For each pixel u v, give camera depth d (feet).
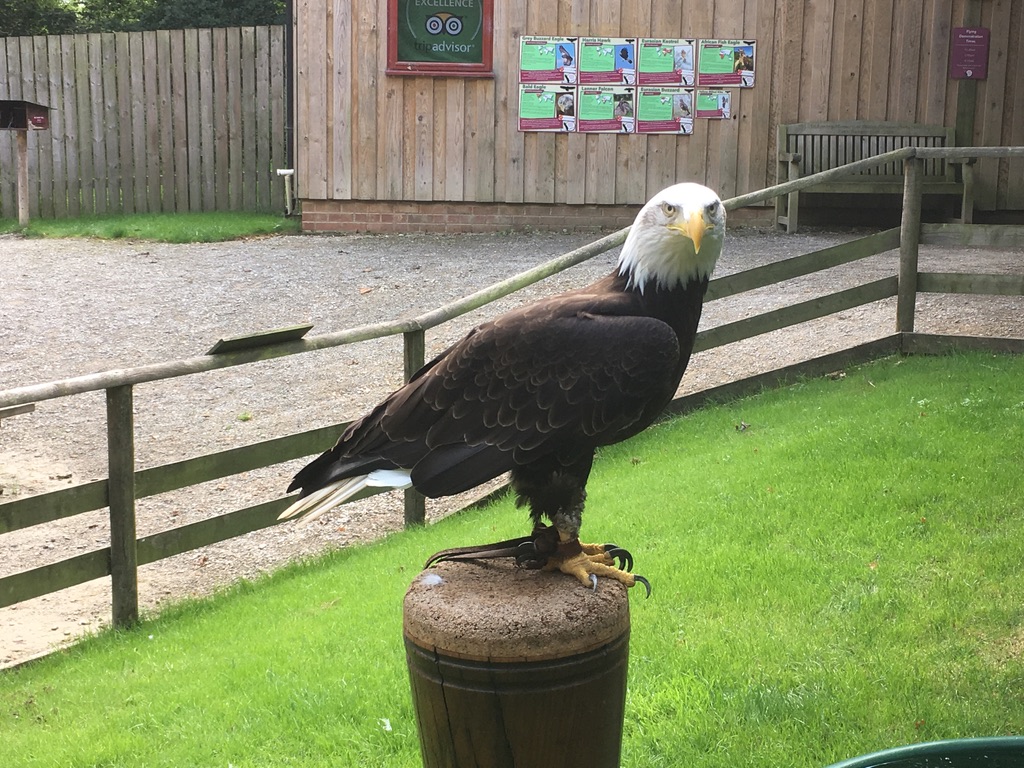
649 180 30.81
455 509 16.24
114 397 12.84
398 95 30.40
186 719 9.77
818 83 30.30
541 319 6.78
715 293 17.51
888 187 29.14
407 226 31.32
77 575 12.85
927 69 30.12
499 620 5.61
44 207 34.47
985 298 21.50
